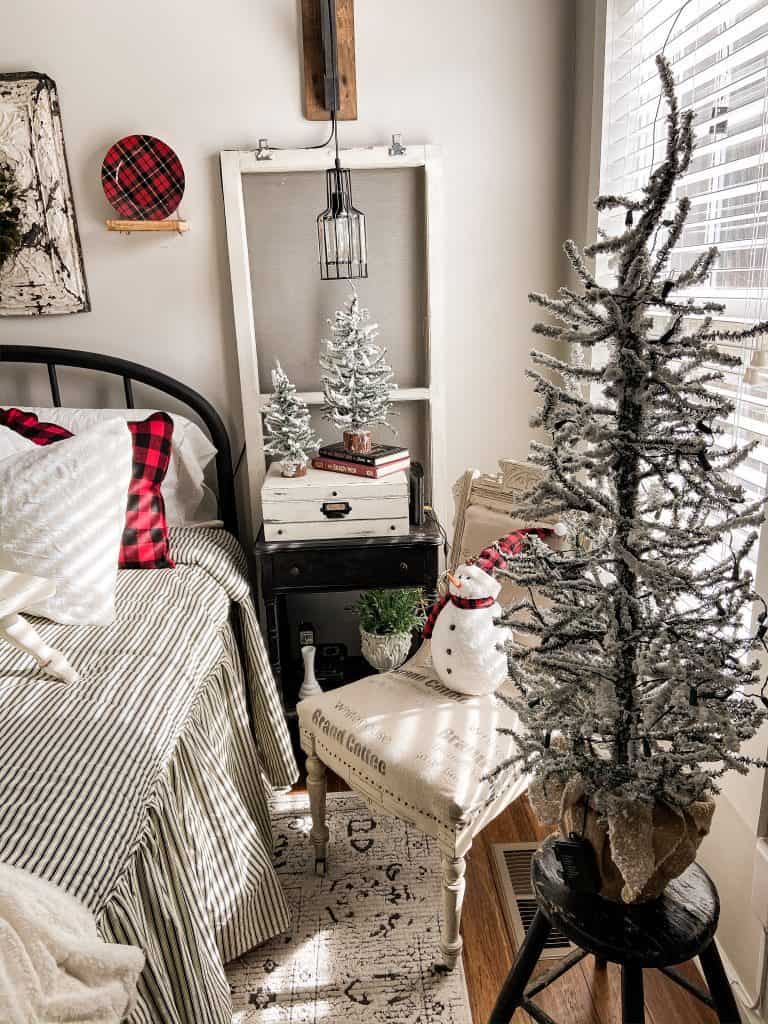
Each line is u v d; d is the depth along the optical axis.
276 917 1.72
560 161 2.37
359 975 1.65
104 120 2.29
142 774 1.29
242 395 2.46
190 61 2.26
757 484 1.42
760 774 1.35
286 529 2.22
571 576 1.12
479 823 1.54
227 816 1.65
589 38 2.17
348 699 1.77
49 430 2.19
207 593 1.98
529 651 1.15
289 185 2.33
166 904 1.31
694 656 1.02
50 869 1.07
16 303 2.39
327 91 2.17
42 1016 0.93
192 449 2.40
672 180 0.93
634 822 1.10
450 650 1.72
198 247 2.39
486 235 2.42
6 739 1.30
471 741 1.60
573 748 1.16
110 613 1.69
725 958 1.55
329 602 2.70
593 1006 1.56
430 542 2.21
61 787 1.20
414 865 1.95
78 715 1.38
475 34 2.27
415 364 2.50
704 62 1.62
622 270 1.00
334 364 2.28
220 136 2.31
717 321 1.58
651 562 1.02
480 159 2.36
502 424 2.57
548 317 2.47
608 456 1.05
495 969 1.66
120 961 1.07
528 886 1.86
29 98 2.24
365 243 2.39
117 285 2.41
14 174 2.29
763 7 1.34
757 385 1.39
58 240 2.35
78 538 1.58
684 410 1.00
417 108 2.31
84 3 2.22
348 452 2.30
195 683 1.63
